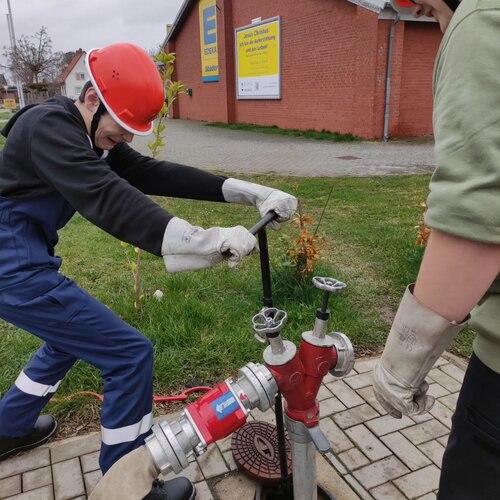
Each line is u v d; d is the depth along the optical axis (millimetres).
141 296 3689
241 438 2357
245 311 3621
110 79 1696
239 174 10086
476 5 1006
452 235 1043
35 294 1815
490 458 1277
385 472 2240
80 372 2838
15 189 1762
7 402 2207
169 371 2920
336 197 7770
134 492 1256
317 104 16172
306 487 1646
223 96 21609
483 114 977
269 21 17547
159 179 2055
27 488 2158
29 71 31734
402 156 11898
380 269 4570
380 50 13469
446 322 1111
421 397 1271
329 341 1530
